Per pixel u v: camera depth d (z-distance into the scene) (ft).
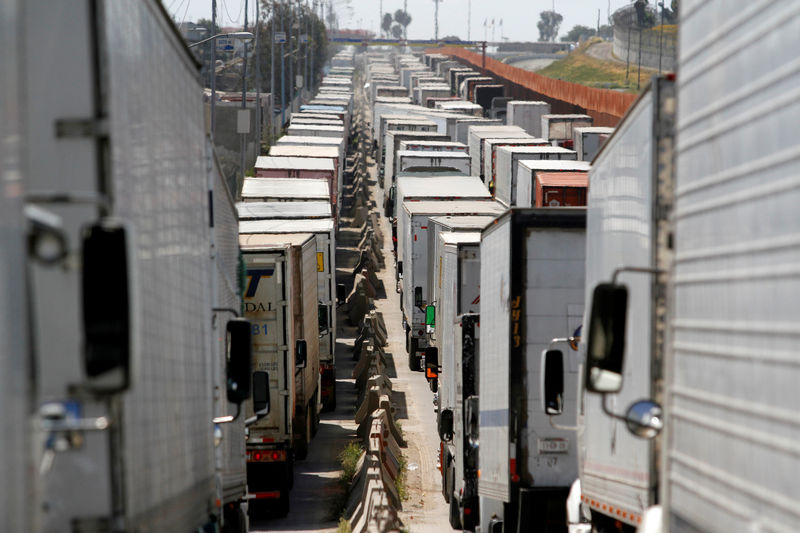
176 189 87.71
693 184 67.67
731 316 60.59
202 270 105.29
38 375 52.37
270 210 344.90
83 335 50.29
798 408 51.88
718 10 63.72
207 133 115.44
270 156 501.15
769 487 55.26
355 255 617.62
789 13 53.52
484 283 164.04
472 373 187.52
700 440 65.72
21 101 51.37
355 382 357.20
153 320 72.02
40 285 53.78
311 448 273.54
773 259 55.01
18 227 49.70
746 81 59.06
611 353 81.51
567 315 142.41
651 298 89.25
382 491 177.27
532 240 142.10
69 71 56.90
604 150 106.01
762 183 56.49
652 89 89.40
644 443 93.50
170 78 86.99
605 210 105.81
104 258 50.37
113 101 60.70
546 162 417.28
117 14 63.31
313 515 209.87
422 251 377.30
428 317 308.40
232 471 132.57
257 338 210.79
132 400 62.64
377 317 438.81
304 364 241.96
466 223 304.30
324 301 322.75
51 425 55.77
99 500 58.03
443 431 201.46
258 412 136.56
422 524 202.28
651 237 89.25
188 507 89.92
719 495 62.39
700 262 66.08
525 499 141.08
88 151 56.95
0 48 47.88
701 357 65.62
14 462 48.06
